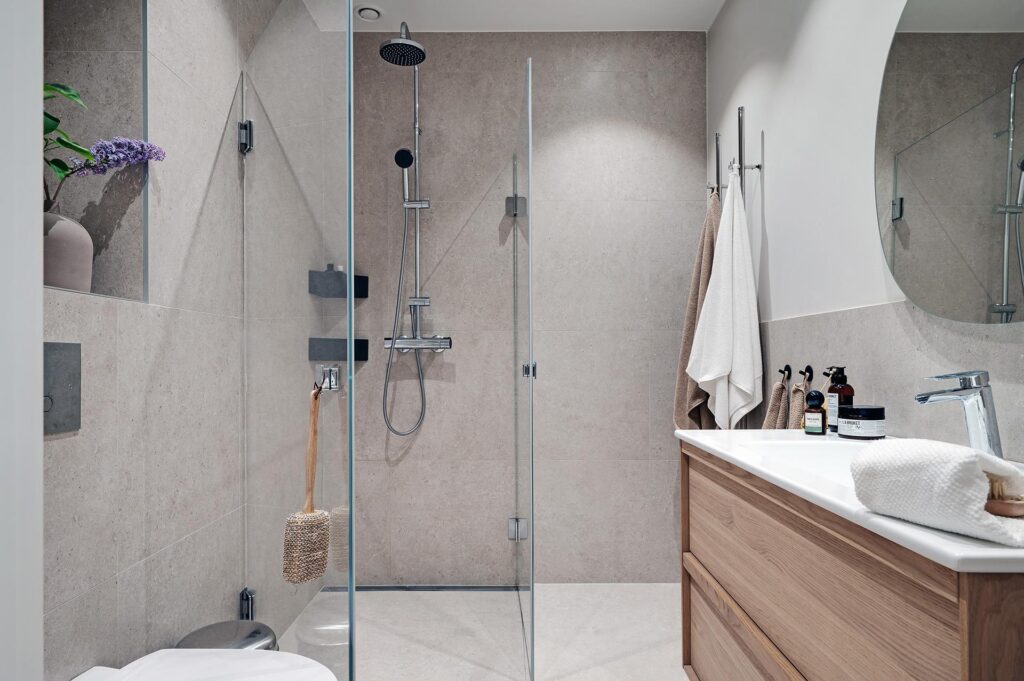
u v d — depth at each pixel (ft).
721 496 4.69
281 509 3.99
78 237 3.37
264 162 3.97
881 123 4.59
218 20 4.04
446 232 8.63
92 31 3.98
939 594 2.13
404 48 7.41
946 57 3.87
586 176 9.13
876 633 2.58
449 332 8.52
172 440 3.94
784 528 3.51
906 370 4.41
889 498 2.37
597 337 9.09
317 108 3.79
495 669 6.62
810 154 5.92
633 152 9.11
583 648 7.07
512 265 7.29
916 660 2.30
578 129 9.13
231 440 3.99
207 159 4.11
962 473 2.07
